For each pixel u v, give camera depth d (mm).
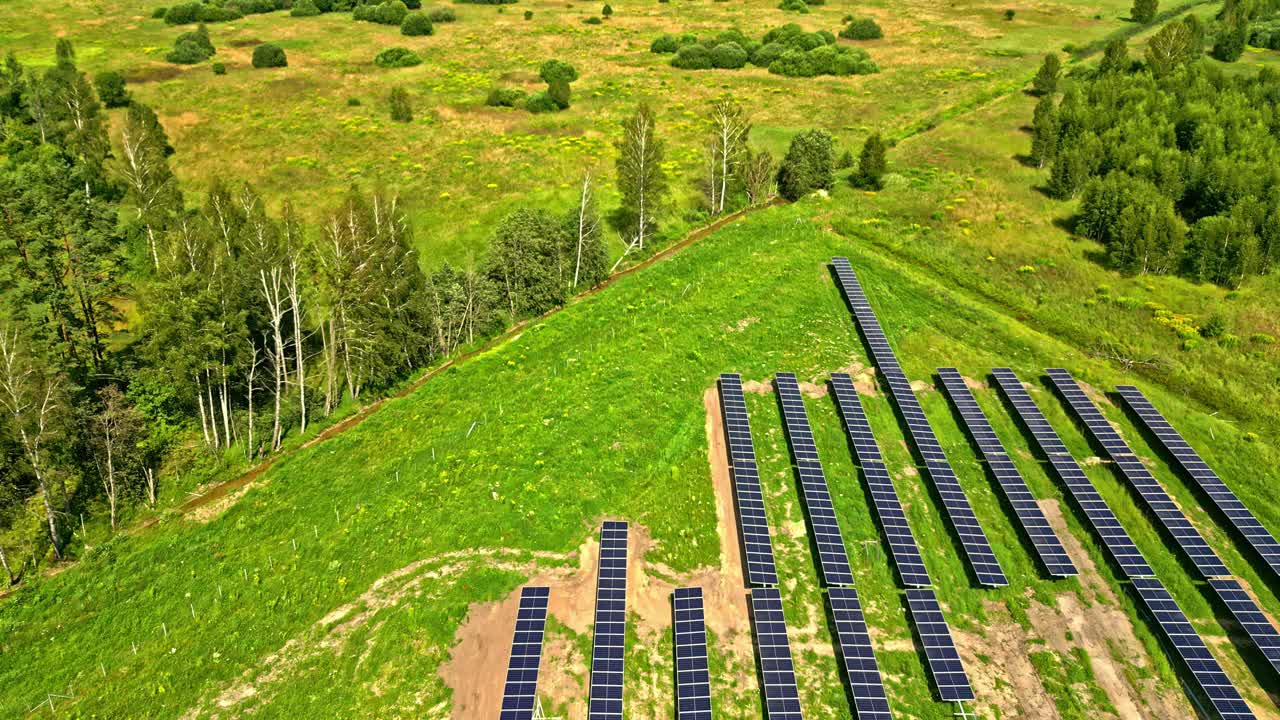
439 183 101000
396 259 63750
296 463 56031
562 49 168250
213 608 44625
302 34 178000
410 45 170875
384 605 44312
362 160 107938
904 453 55594
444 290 68688
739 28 180750
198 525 51188
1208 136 91875
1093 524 48531
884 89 138250
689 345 66125
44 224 62344
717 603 44875
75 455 53312
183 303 54656
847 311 71062
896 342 66750
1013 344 66750
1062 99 118750
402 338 64438
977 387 61906
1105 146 92750
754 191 95562
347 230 61094
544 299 74188
